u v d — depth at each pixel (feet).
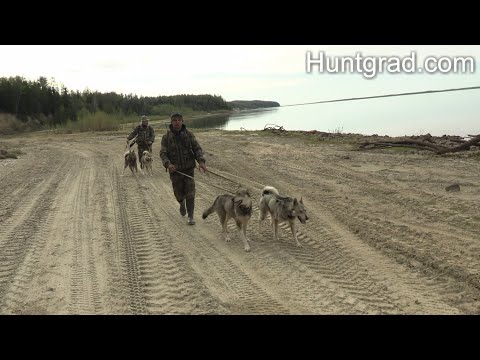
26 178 46.93
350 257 21.54
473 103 141.59
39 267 20.83
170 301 17.19
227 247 23.68
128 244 24.09
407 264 20.26
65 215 30.30
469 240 23.04
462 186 35.22
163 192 37.88
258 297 17.43
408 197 32.73
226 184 40.73
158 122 191.62
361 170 44.78
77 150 79.30
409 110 141.28
